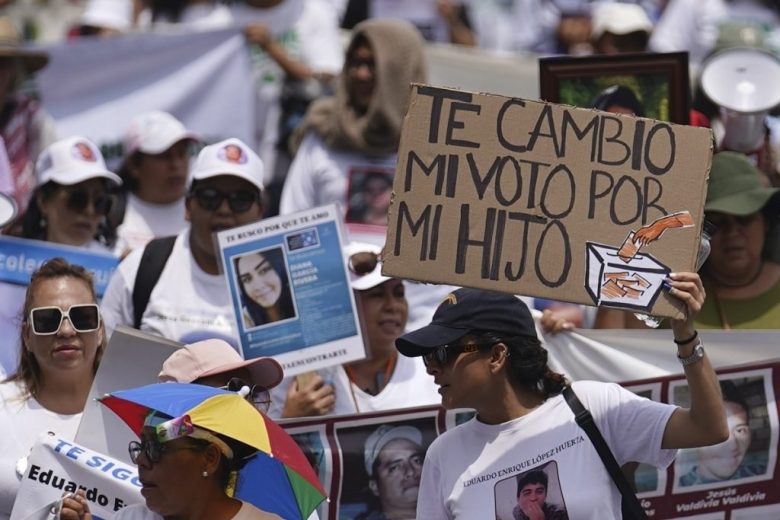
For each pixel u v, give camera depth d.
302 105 25.02
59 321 13.97
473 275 11.81
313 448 14.68
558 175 11.88
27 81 24.30
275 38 25.52
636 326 17.17
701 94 20.59
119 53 24.77
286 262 16.02
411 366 16.61
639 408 12.01
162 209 21.19
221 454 10.74
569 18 30.08
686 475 15.04
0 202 17.39
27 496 12.90
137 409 11.40
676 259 11.73
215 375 12.91
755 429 15.10
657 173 11.84
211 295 17.11
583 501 11.82
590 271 11.75
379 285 16.45
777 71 19.64
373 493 14.68
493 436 12.17
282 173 24.69
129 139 21.23
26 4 29.45
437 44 28.36
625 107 17.30
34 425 13.88
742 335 15.67
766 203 16.69
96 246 19.58
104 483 12.91
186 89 24.95
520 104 11.95
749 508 15.09
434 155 11.93
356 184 21.06
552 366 15.79
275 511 11.70
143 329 16.97
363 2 28.55
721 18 27.75
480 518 11.99
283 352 15.89
